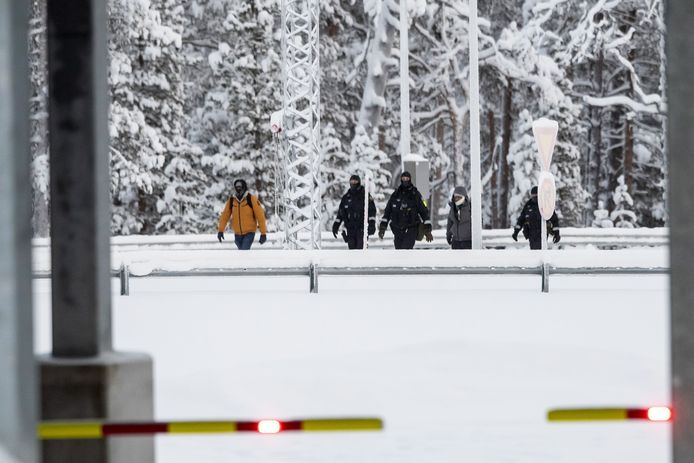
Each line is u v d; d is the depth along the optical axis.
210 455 19.47
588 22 121.44
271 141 128.75
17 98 14.02
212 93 131.88
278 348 32.47
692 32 13.23
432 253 53.12
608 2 121.94
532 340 33.84
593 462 18.66
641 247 92.75
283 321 39.88
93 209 16.09
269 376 27.09
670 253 13.48
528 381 26.44
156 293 54.06
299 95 77.50
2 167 13.98
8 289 14.05
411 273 53.16
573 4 137.88
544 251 52.94
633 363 28.72
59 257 16.19
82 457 15.64
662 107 133.62
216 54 130.38
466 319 40.22
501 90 155.38
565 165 130.38
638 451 19.48
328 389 25.47
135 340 34.97
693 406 13.46
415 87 149.12
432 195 154.38
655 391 25.06
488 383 26.17
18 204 14.05
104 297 16.48
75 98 15.96
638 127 150.25
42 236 110.44
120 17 115.19
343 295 51.69
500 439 20.45
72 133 16.00
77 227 16.14
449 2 142.12
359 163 121.69
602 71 152.00
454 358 29.55
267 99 128.62
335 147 138.38
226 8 137.50
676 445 13.55
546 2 130.25
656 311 42.81
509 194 155.75
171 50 118.12
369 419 14.77
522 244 94.69
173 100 118.56
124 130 114.19
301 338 34.88
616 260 52.81
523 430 21.23
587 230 93.06
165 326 38.72
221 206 127.38
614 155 154.88
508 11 154.38
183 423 14.93
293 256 53.12
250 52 129.00
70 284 16.22
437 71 145.38
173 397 24.67
